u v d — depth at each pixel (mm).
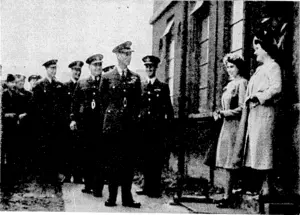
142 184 8344
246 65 7500
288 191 6645
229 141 7066
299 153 6695
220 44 8273
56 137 8289
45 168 8242
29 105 8312
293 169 6684
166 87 7883
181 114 7957
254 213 6457
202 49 8797
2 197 7262
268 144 6492
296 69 6902
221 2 8297
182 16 8805
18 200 7172
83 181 8375
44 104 8305
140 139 7703
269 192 6500
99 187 7484
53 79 8328
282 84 6742
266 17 7250
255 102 6605
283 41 6891
